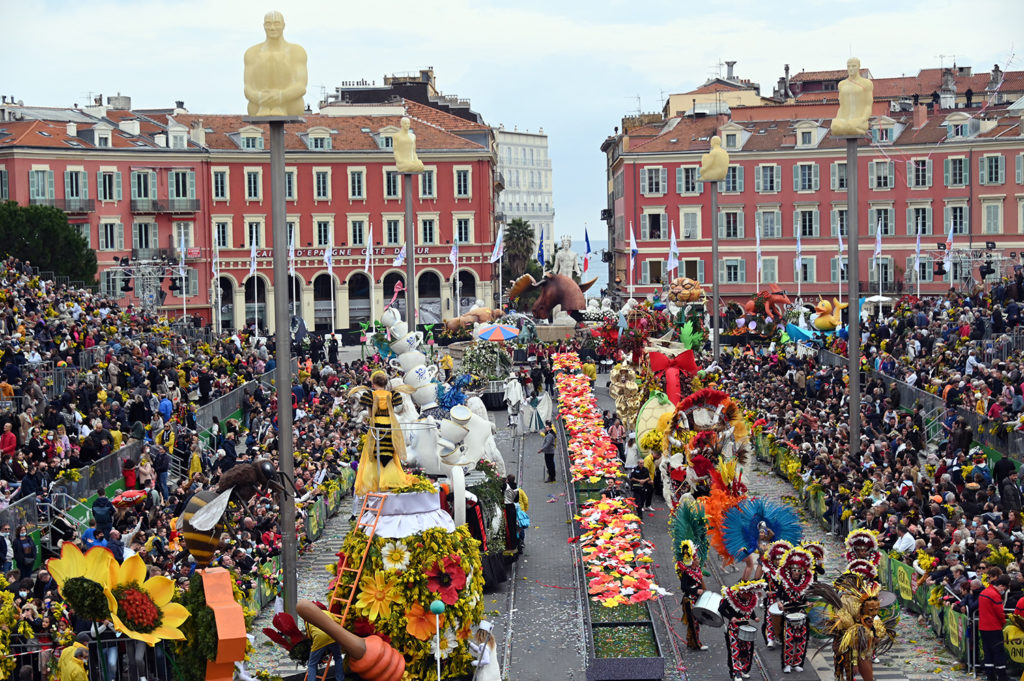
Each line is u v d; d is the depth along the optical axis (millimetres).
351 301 138625
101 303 75875
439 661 26938
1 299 60469
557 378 67062
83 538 35844
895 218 133250
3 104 134000
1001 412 48656
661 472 48312
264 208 133250
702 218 139000
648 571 38125
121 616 22547
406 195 58438
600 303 98062
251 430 61281
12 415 44156
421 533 27500
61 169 121812
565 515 50562
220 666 23609
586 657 33125
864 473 44750
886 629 30766
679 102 163875
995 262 116000
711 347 93500
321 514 49875
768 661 31344
